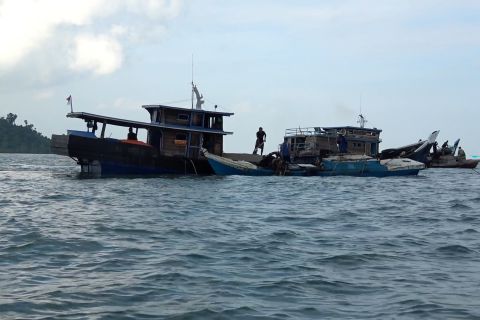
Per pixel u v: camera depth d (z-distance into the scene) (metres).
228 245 15.34
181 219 20.62
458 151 79.06
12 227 17.88
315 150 59.34
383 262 13.41
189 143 46.12
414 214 23.53
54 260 13.12
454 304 9.89
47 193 30.44
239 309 9.49
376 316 9.23
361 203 28.11
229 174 46.69
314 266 12.89
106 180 40.34
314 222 20.69
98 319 8.91
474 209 25.80
